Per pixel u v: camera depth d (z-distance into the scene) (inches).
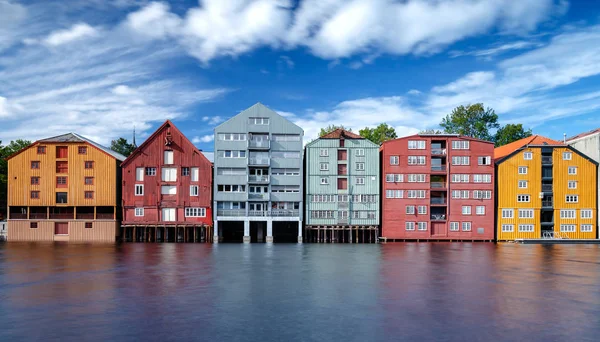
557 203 2955.2
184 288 1180.5
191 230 2928.2
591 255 2068.2
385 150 2940.5
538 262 1774.1
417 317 896.9
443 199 2952.8
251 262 1734.7
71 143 2856.8
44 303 1003.9
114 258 1843.0
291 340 756.6
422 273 1456.7
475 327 829.8
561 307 980.6
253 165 2837.1
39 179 2844.5
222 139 2864.2
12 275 1384.1
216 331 802.2
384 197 2925.7
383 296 1090.1
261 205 2871.6
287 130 2896.2
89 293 1111.0
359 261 1784.0
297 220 2856.8
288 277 1366.9
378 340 757.9
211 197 2859.3
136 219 2822.3
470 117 4370.1
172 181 2849.4
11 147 3745.1
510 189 2952.8
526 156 2967.5
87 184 2849.4
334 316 901.2
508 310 954.1
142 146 2851.9
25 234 2834.6
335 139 2923.2
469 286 1224.2
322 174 2901.1
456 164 2942.9
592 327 831.7
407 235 2903.5
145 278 1334.9
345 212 2888.8
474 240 2906.0
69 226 2844.5
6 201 3326.8
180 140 2864.2
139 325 835.4
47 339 756.6
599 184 2960.1
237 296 1083.9
